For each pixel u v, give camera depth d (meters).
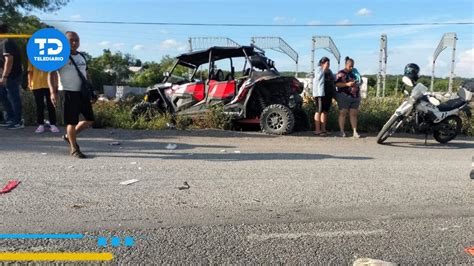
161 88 11.26
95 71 59.03
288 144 8.62
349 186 5.35
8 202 4.37
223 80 10.92
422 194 5.06
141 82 55.12
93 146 7.62
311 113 11.34
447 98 10.05
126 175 5.57
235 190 5.03
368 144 8.96
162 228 3.81
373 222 4.10
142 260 3.20
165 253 3.32
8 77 8.81
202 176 5.65
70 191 4.80
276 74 10.22
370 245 3.57
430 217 4.27
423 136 10.33
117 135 9.02
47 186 4.97
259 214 4.23
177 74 12.69
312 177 5.77
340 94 9.77
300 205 4.54
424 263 3.28
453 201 4.81
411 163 6.94
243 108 10.28
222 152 7.45
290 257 3.32
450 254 3.44
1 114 10.28
